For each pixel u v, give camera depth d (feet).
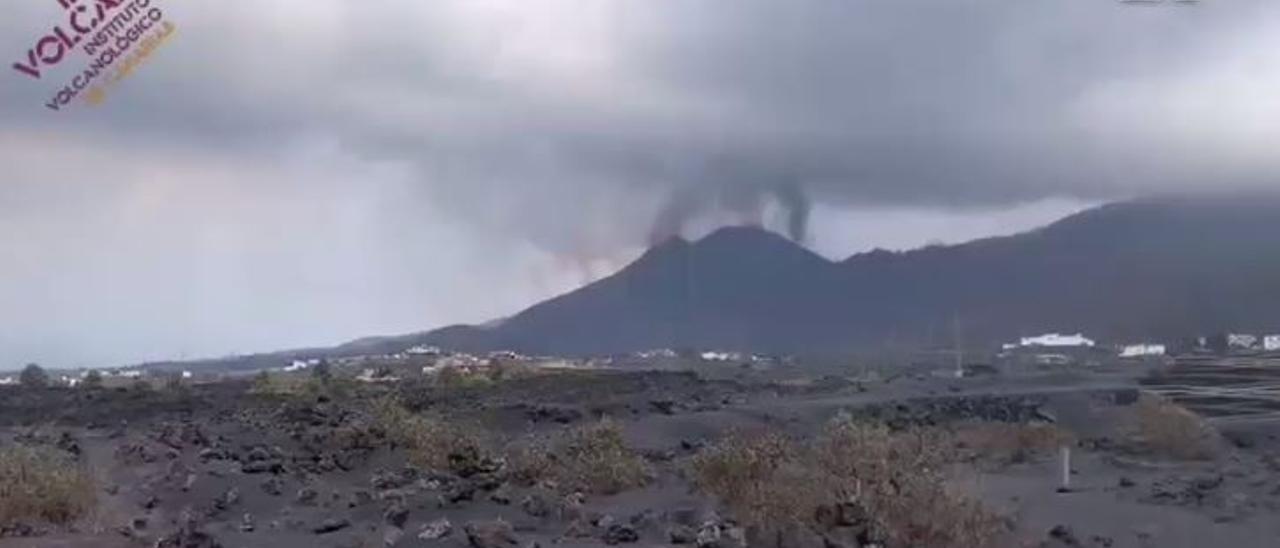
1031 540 63.00
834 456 58.75
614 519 57.52
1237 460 123.13
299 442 87.40
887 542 54.60
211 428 97.40
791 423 140.15
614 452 79.00
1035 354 430.61
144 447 83.46
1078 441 137.80
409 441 82.99
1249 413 174.50
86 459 80.53
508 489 66.08
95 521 56.29
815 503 56.29
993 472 104.06
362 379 222.48
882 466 58.03
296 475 72.84
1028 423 154.40
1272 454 128.57
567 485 72.49
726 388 207.00
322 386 185.47
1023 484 95.35
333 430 91.40
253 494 65.21
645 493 69.67
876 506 56.70
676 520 57.41
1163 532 72.69
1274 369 264.52
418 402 156.15
